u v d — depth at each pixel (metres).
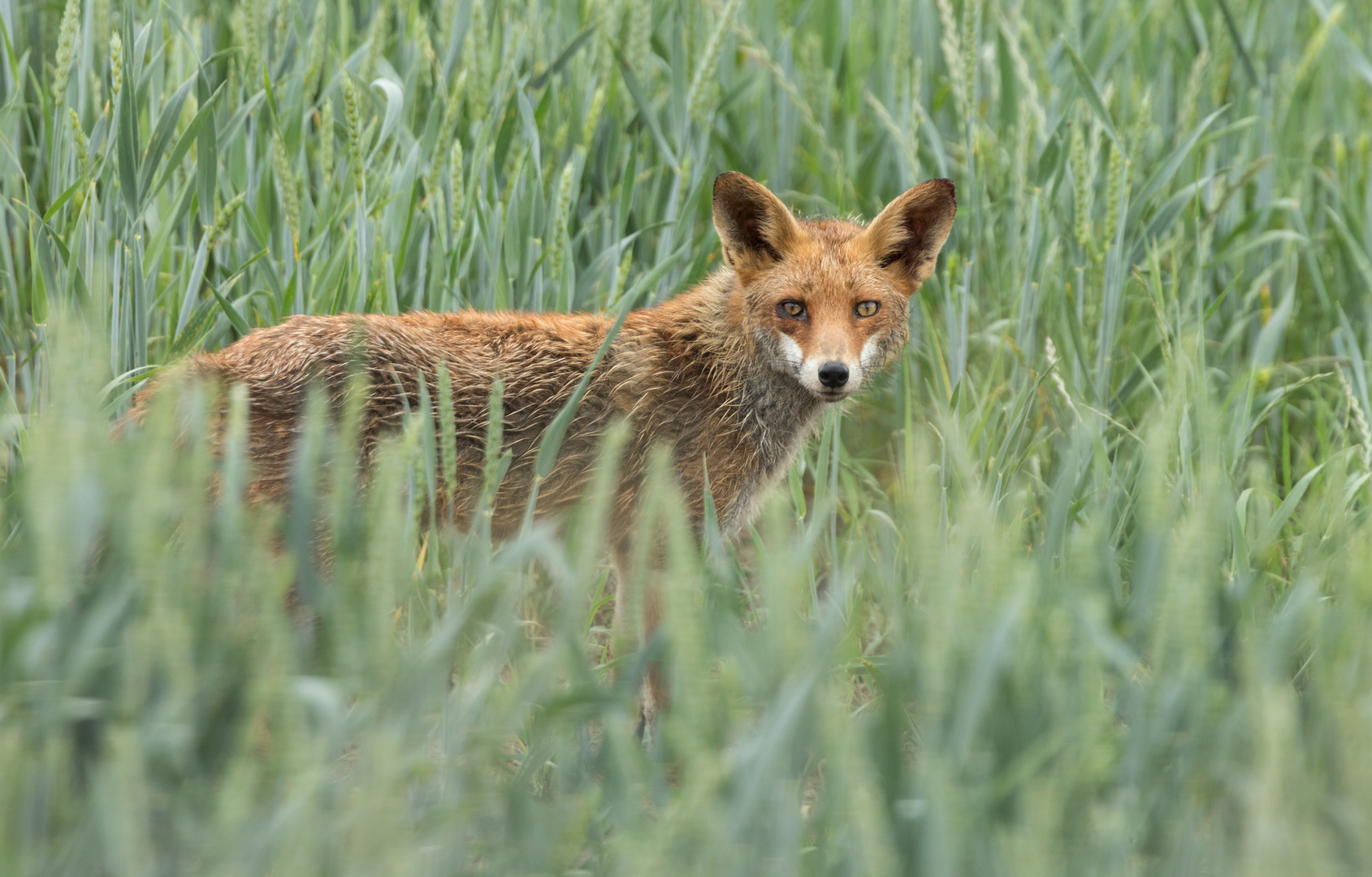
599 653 10.38
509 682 8.17
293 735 5.30
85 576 6.23
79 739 5.88
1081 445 9.06
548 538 6.94
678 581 5.40
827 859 5.72
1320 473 10.66
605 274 12.73
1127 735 6.24
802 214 13.12
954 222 13.23
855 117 14.62
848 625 7.84
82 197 10.73
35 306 10.36
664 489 5.92
